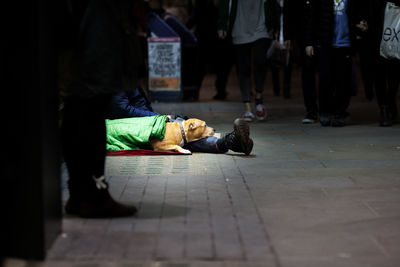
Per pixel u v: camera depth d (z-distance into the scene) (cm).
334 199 448
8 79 310
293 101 1143
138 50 385
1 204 317
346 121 875
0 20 307
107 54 363
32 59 309
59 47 367
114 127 630
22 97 311
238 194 462
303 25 808
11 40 308
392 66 814
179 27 1142
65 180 502
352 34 786
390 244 352
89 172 392
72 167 394
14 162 314
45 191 323
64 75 371
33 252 321
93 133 384
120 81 371
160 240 356
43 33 321
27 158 314
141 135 619
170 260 325
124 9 371
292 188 481
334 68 811
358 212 415
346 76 809
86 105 378
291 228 380
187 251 338
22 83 310
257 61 867
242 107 1055
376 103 1080
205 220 396
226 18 874
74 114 382
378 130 788
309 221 395
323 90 815
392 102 850
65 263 320
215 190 473
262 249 343
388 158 602
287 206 430
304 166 564
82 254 332
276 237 363
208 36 1151
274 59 956
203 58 1167
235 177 518
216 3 1132
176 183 496
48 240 332
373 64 809
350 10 779
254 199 448
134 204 433
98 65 363
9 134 312
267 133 772
